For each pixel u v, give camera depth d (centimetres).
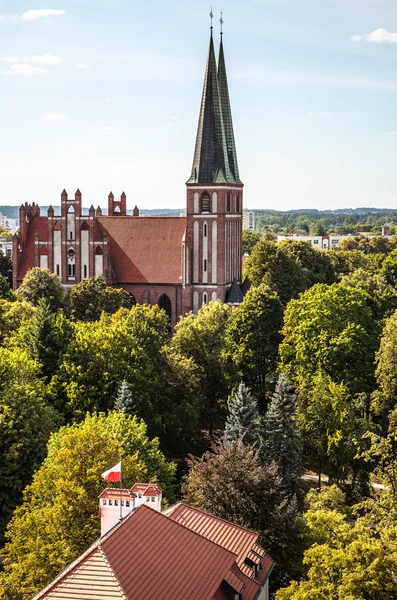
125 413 7112
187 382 8431
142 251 13788
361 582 3722
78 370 7694
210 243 13125
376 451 5956
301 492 6975
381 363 7956
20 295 11925
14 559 5188
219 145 13025
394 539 4084
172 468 6266
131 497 3869
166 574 3422
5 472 6366
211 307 10719
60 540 4822
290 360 9081
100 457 5284
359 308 9006
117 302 11594
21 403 6719
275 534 5403
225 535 4381
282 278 13125
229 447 5853
